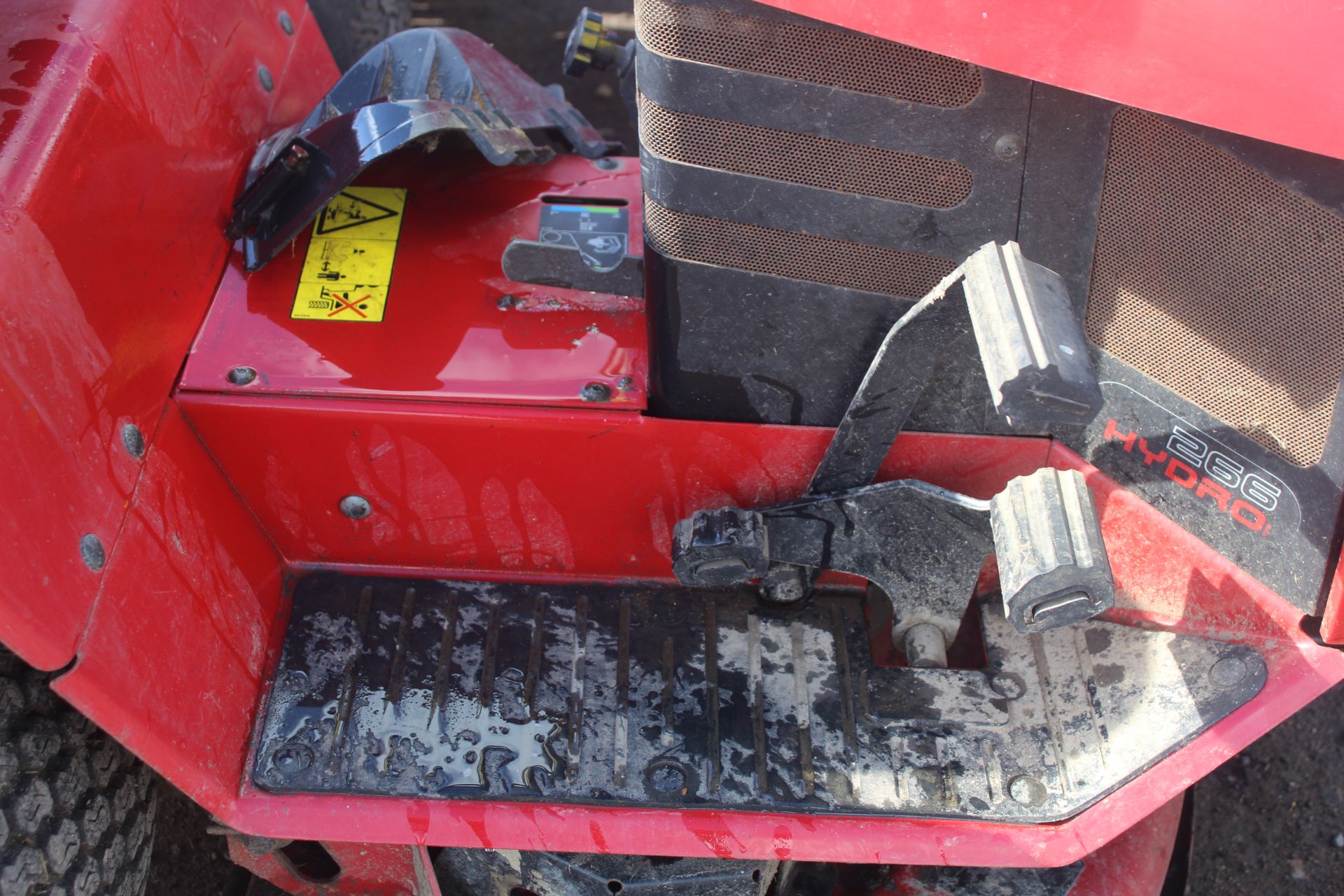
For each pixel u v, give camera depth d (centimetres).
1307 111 118
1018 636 168
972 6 120
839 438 151
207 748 146
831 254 143
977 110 130
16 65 142
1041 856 150
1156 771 149
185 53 168
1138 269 138
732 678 163
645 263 149
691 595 172
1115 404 149
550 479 160
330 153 166
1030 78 124
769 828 151
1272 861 207
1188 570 152
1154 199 133
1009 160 134
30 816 128
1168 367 143
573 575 173
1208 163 127
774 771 155
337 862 161
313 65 212
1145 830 171
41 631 119
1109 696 158
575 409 153
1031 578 128
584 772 154
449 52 193
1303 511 139
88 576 127
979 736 159
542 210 182
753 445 158
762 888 163
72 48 145
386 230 175
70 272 133
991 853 150
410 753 155
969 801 154
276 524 166
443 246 174
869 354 150
